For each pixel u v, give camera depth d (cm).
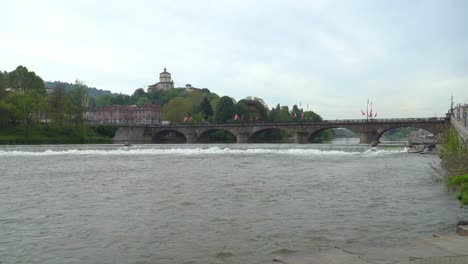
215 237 1556
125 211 2055
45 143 13512
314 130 14938
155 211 2055
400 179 3469
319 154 7181
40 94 15850
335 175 3753
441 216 1933
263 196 2520
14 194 2645
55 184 3161
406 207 2170
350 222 1805
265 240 1509
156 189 2836
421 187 2967
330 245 1433
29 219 1881
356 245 1419
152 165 4928
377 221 1825
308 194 2605
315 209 2108
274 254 1332
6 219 1883
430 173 3975
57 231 1658
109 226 1739
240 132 16500
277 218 1889
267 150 8138
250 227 1714
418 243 1342
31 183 3234
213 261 1268
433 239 1398
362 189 2844
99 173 4003
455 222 1797
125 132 17662
